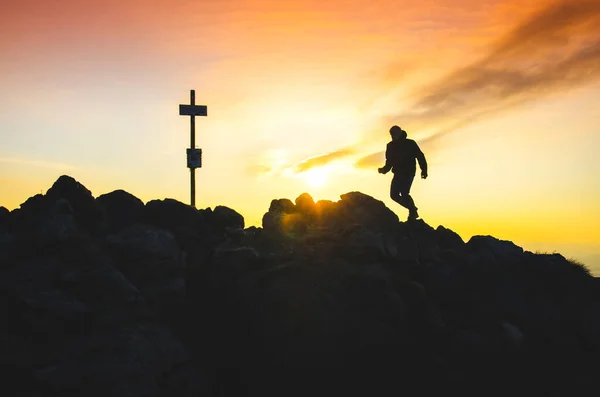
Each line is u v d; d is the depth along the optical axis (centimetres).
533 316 1642
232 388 1306
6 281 1245
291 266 1465
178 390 1227
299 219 1716
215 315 1425
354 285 1455
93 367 1138
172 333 1343
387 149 1772
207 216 1730
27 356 1137
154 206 1617
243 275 1466
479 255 1820
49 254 1332
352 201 1872
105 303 1270
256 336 1350
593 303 1736
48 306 1209
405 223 1853
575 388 1395
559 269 1839
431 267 1670
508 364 1433
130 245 1416
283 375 1282
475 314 1602
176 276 1441
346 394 1252
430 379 1311
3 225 1420
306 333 1331
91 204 1517
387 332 1381
